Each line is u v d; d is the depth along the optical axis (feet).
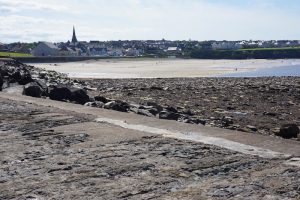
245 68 399.44
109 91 113.50
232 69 368.68
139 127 26.40
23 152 21.12
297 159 18.70
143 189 15.34
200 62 550.77
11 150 21.54
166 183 15.90
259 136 23.49
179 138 22.98
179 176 16.65
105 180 16.40
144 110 50.49
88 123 28.30
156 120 29.07
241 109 84.02
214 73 303.89
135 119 29.50
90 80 175.63
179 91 119.24
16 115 31.89
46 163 18.98
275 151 20.03
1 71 73.51
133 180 16.30
